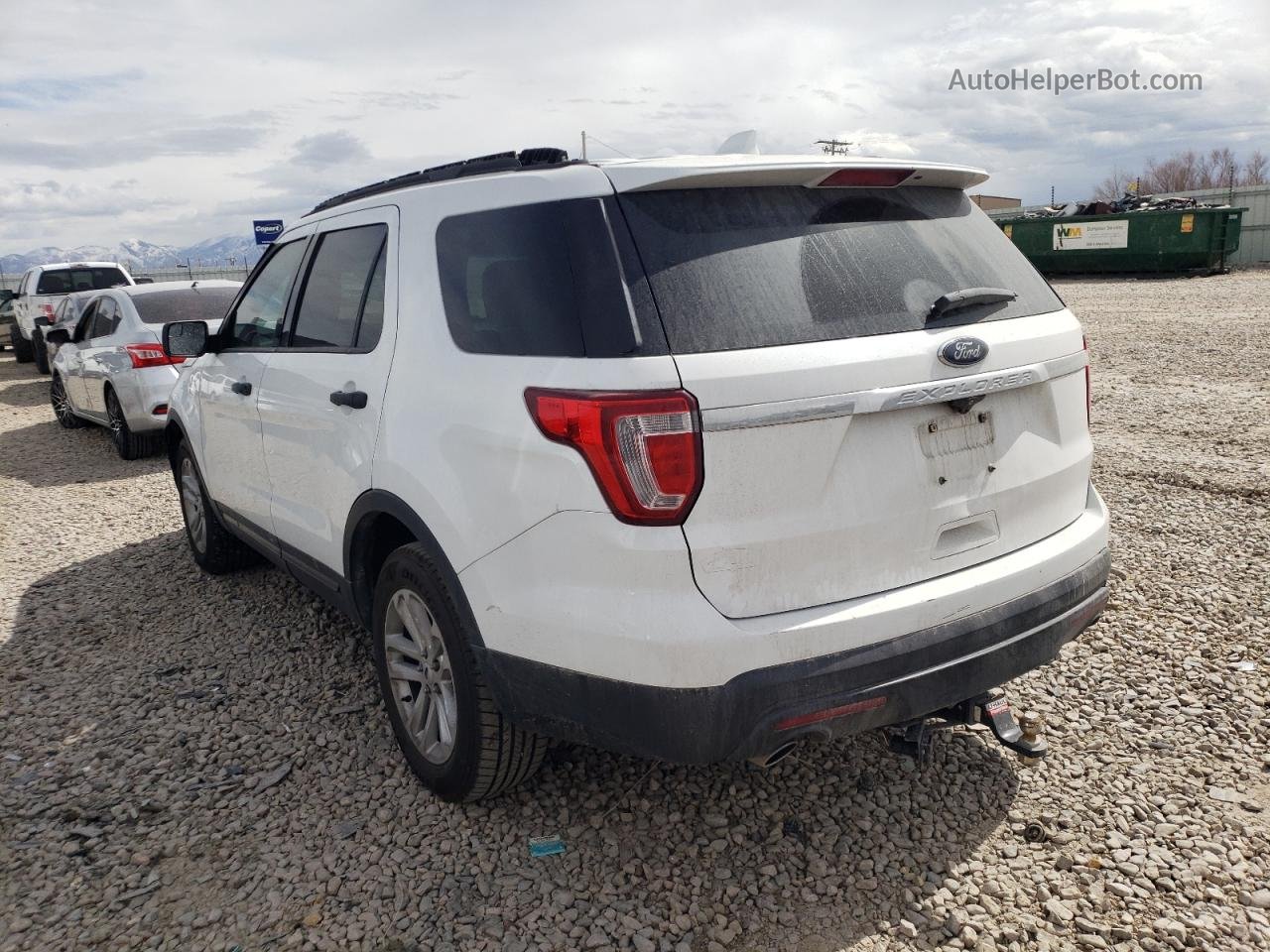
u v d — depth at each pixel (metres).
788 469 2.31
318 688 4.02
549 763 3.34
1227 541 5.19
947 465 2.55
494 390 2.59
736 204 2.48
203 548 5.34
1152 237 25.22
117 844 3.02
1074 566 2.85
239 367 4.29
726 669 2.28
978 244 2.85
